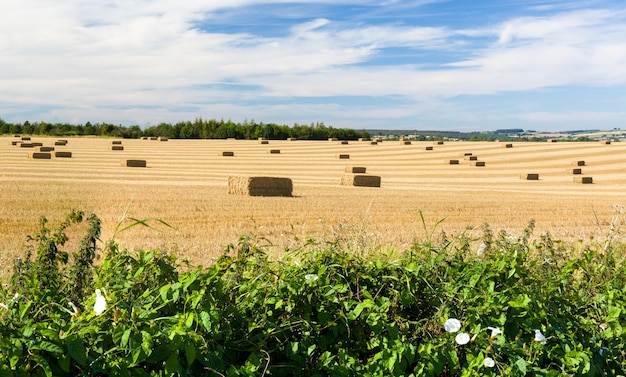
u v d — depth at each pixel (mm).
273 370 3621
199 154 69500
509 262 4793
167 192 28625
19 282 3953
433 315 4156
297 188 35156
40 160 51844
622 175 52312
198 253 13031
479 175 52031
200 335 3178
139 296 3521
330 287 4031
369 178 39219
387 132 174375
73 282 4031
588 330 4566
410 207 25719
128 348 2973
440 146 81938
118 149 72625
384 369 3705
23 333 2754
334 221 20125
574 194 36719
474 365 3773
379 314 3912
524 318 4207
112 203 23016
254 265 4238
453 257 4926
